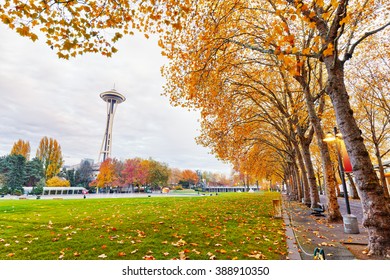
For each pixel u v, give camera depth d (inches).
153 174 3191.4
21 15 212.7
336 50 265.0
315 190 649.0
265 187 3595.0
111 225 372.2
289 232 335.3
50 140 3282.5
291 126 789.9
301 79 462.0
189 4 298.2
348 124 262.5
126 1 243.3
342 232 341.7
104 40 251.3
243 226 369.7
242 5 396.2
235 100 675.4
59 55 246.8
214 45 415.2
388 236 225.9
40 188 2635.3
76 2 224.2
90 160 5383.9
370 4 419.8
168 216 476.7
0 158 3198.8
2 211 604.7
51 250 241.4
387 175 1138.0
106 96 4448.8
